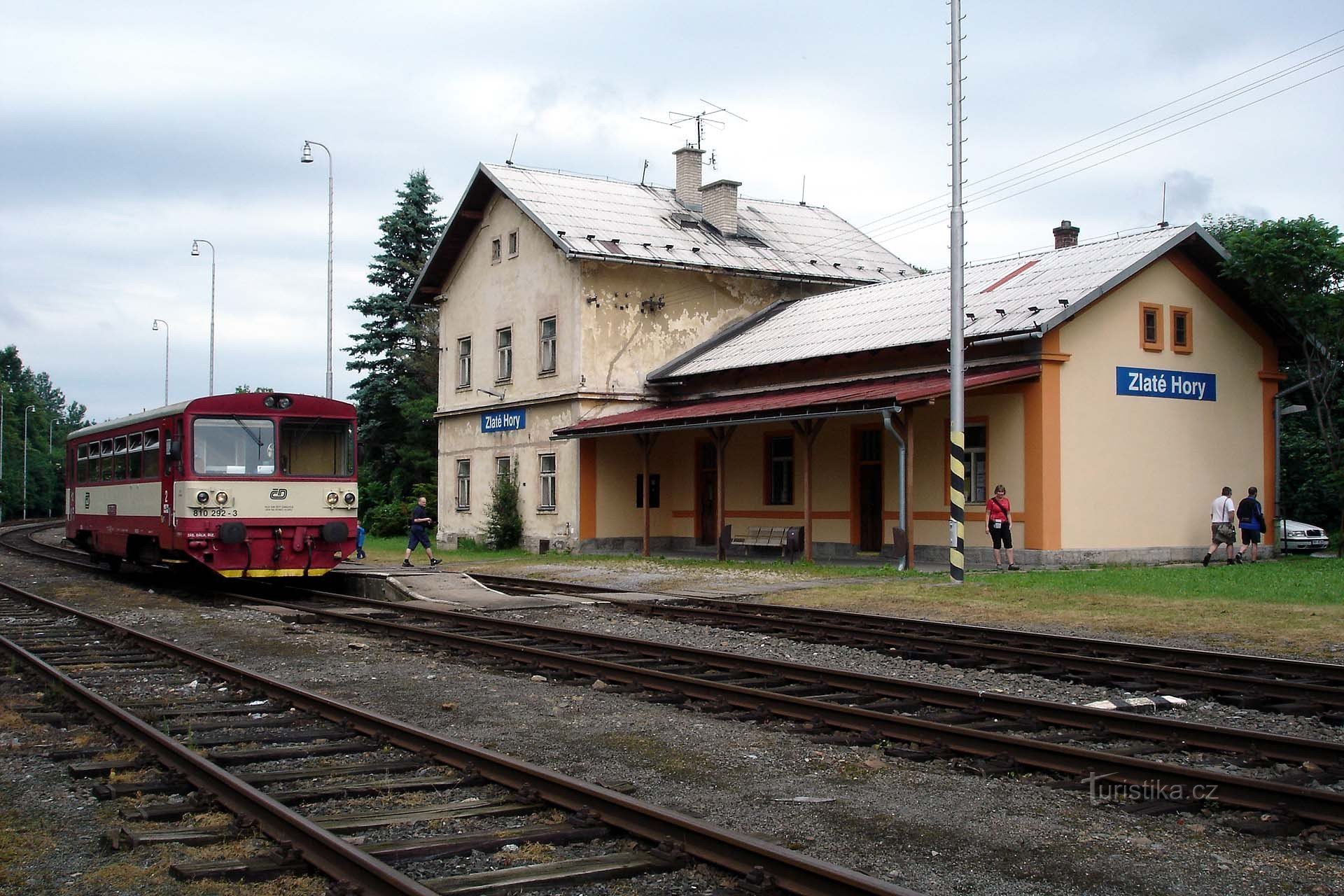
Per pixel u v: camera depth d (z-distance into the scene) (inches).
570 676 436.5
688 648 474.3
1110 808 257.0
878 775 287.9
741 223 1448.1
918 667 460.8
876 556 1047.6
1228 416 1030.4
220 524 729.0
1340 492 1068.5
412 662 480.4
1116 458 946.7
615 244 1245.7
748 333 1278.3
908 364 1012.5
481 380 1414.9
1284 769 290.2
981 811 255.8
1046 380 905.5
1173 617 595.5
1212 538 957.2
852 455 1074.7
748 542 1155.3
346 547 776.9
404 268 1908.2
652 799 269.1
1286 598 669.3
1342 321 1015.0
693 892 207.6
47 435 4387.3
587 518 1234.6
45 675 425.1
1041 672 442.0
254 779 278.7
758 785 279.7
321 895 206.7
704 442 1266.0
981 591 736.3
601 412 1243.8
